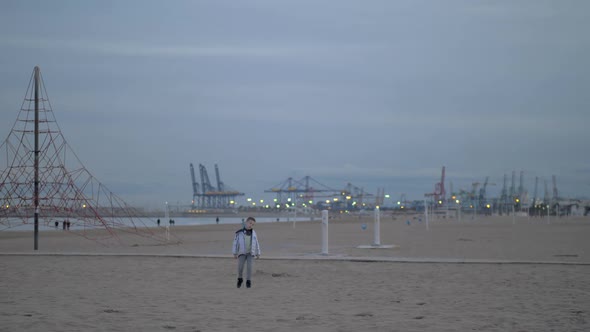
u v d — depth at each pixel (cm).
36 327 1038
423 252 3328
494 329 1049
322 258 2625
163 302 1383
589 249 3575
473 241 4650
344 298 1471
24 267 2320
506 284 1755
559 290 1616
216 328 1048
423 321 1130
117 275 2025
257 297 1485
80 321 1105
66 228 7925
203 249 3803
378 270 2194
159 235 6456
